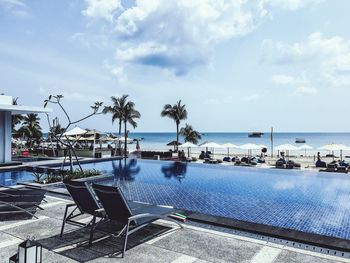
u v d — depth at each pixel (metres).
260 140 104.69
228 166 19.41
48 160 19.66
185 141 35.38
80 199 5.18
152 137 137.12
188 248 4.55
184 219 5.84
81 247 4.57
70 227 5.51
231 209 8.55
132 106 31.27
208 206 8.88
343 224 7.20
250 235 5.18
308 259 4.17
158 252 4.41
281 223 7.26
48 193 8.59
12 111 17.20
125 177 14.77
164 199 9.72
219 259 4.17
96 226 5.14
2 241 4.80
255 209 8.56
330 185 12.98
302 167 21.55
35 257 2.85
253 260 4.14
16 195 6.75
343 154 48.38
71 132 19.20
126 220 4.71
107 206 4.79
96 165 19.64
